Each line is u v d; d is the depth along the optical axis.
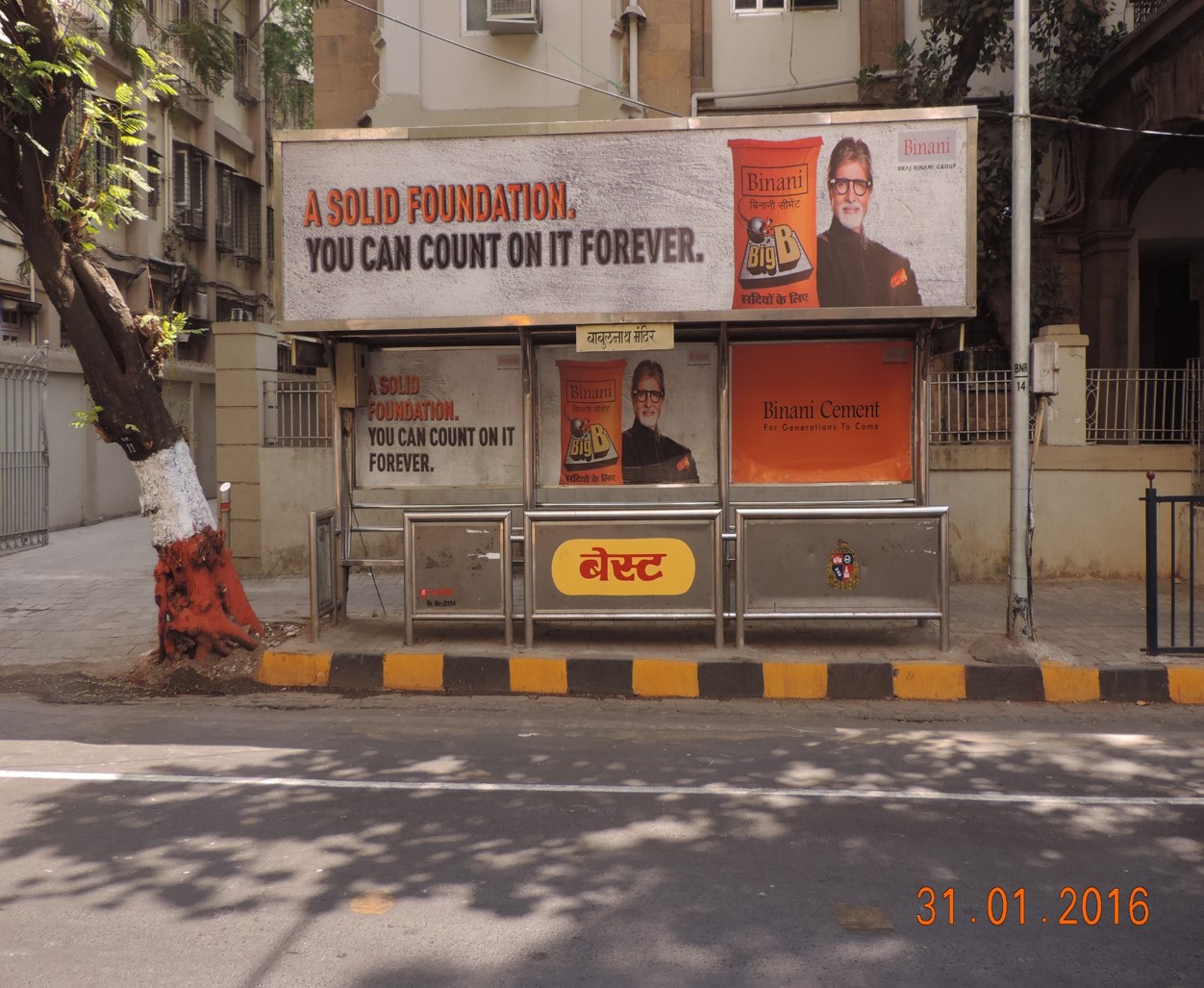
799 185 8.20
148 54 8.77
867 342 9.30
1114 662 7.98
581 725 7.11
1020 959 3.85
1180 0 11.20
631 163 8.27
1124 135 13.22
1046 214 14.60
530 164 8.33
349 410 9.47
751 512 8.22
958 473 11.52
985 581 11.55
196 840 4.95
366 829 5.09
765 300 8.23
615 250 8.30
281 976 3.69
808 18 13.91
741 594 8.27
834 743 6.69
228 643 8.41
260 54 24.34
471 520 8.36
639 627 9.20
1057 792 5.71
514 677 8.09
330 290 8.48
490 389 9.48
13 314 16.53
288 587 11.48
